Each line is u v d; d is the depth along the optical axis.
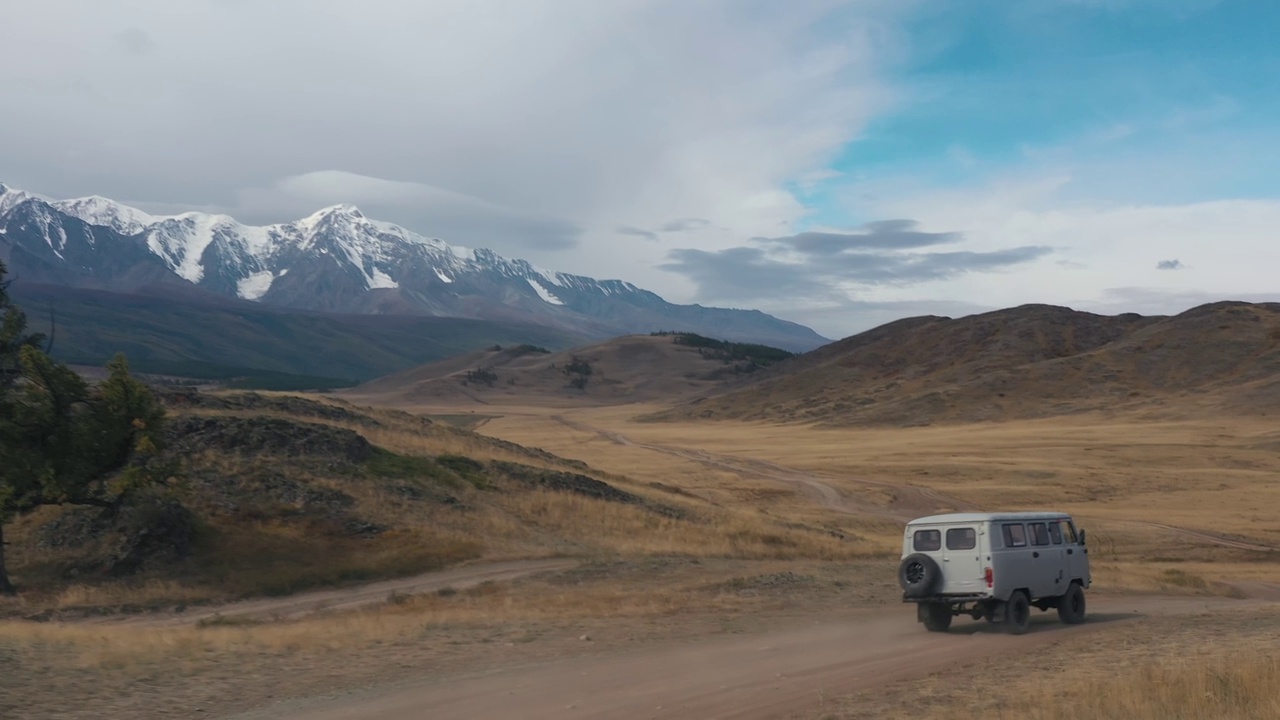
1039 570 21.23
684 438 143.38
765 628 20.92
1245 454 94.62
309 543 34.12
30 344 32.09
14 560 30.86
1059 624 22.20
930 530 21.00
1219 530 56.19
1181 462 90.94
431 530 36.97
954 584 20.41
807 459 101.94
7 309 32.28
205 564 31.53
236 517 34.69
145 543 31.53
